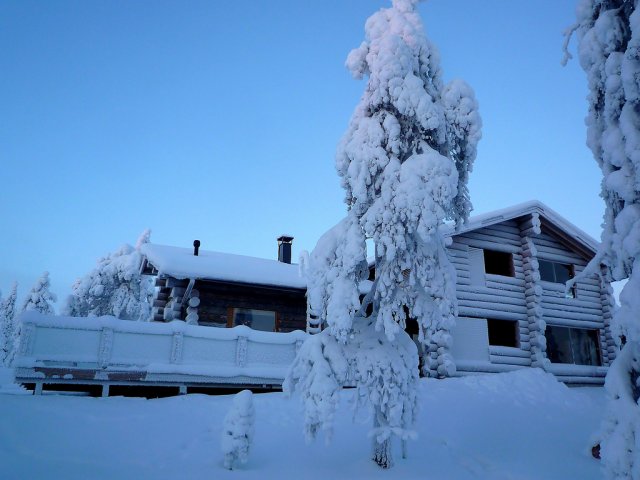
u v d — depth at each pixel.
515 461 9.16
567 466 8.85
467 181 9.09
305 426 7.83
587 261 21.77
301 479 7.53
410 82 8.61
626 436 5.32
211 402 11.89
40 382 11.56
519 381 15.62
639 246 5.76
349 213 8.84
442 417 12.01
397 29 9.24
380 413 8.25
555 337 20.34
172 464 7.97
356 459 8.68
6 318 44.50
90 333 12.39
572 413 13.68
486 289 19.25
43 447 8.19
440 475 8.12
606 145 6.36
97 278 27.53
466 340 18.41
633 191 6.05
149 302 30.00
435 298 8.38
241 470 7.82
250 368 13.96
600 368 20.22
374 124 8.66
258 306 18.22
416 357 8.52
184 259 17.02
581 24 7.11
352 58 9.30
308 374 8.15
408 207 7.99
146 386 13.48
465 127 8.77
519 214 19.97
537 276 19.97
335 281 8.25
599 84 6.72
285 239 24.30
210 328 13.89
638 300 5.56
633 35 6.12
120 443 8.80
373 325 8.80
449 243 18.55
